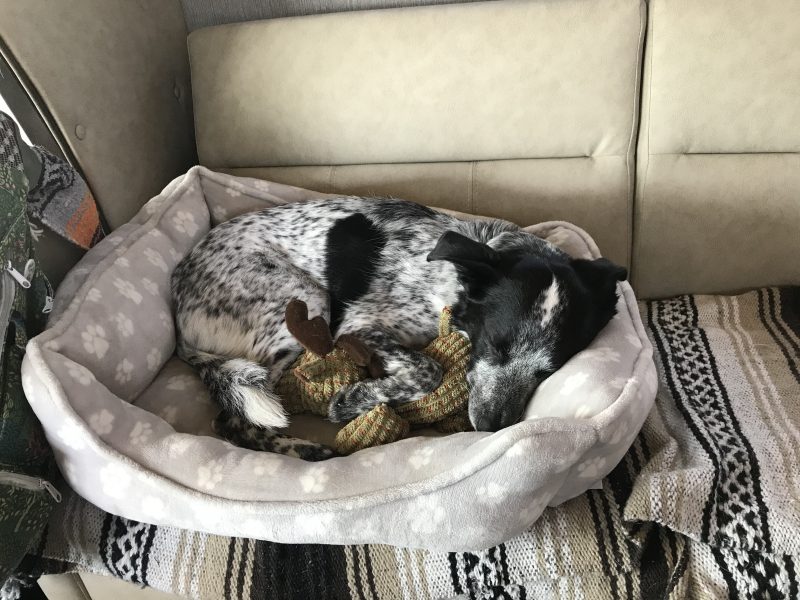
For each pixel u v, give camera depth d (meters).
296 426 1.77
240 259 2.00
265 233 2.10
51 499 1.51
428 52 2.14
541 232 2.13
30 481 1.42
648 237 2.19
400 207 2.10
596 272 1.73
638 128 2.13
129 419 1.50
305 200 2.29
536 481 1.27
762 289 2.14
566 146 2.16
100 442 1.42
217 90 2.34
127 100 2.28
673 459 1.52
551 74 2.07
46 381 1.41
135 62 2.31
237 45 2.29
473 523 1.30
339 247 2.04
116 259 1.84
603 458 1.39
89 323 1.62
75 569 1.60
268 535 1.39
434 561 1.43
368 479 1.37
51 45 1.98
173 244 2.06
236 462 1.43
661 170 2.11
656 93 2.04
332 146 2.32
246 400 1.61
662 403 1.76
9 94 1.92
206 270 1.98
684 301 2.18
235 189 2.27
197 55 2.36
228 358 1.83
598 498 1.48
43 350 1.45
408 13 2.17
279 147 2.36
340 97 2.23
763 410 1.65
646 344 1.73
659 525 1.41
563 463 1.28
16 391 1.45
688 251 2.17
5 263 1.42
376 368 1.75
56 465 1.62
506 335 1.69
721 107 2.00
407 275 1.99
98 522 1.56
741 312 2.08
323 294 2.03
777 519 1.33
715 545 1.35
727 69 1.96
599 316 1.73
